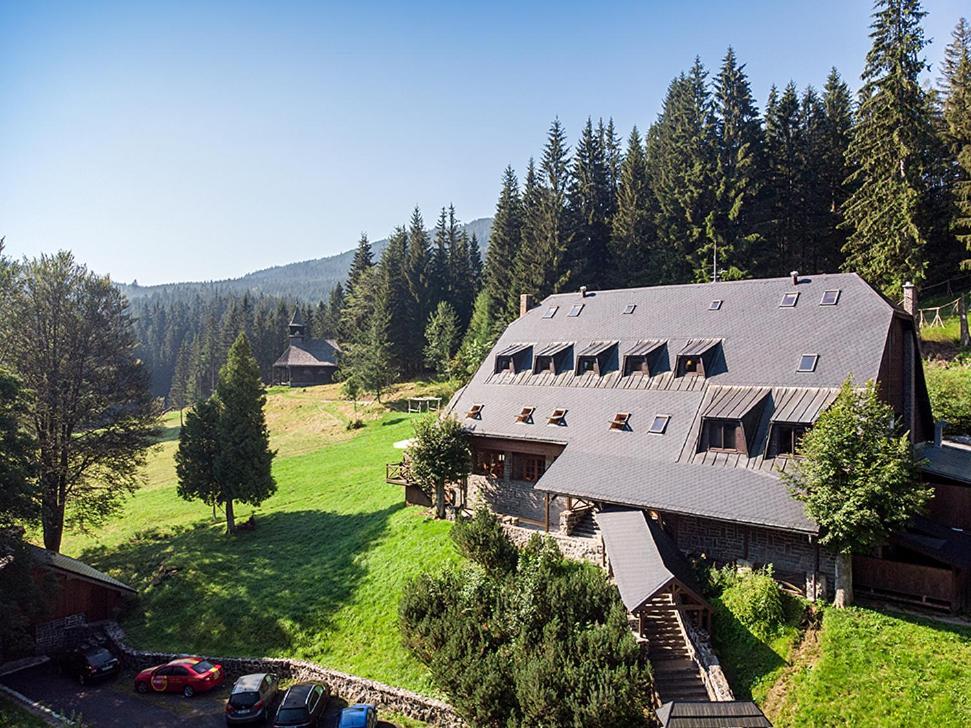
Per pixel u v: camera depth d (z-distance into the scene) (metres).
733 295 32.00
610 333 34.06
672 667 19.41
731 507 22.22
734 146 57.50
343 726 19.47
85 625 30.69
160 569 35.00
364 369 73.19
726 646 19.97
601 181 70.94
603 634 18.89
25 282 38.47
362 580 29.27
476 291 95.81
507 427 32.12
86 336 39.25
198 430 39.62
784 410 24.42
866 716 16.42
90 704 24.02
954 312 46.16
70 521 40.12
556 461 28.19
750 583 21.31
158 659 27.12
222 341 137.38
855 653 18.30
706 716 15.38
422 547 29.56
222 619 29.27
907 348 28.05
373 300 94.31
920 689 16.73
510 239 79.44
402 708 21.67
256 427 40.12
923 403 29.05
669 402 28.50
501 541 25.56
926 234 43.19
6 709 22.72
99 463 40.38
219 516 44.28
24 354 37.22
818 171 57.59
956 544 21.02
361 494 41.56
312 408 78.44
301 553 34.34
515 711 18.41
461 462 31.45
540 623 20.70
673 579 19.11
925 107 43.09
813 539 20.55
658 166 73.94
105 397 39.97
